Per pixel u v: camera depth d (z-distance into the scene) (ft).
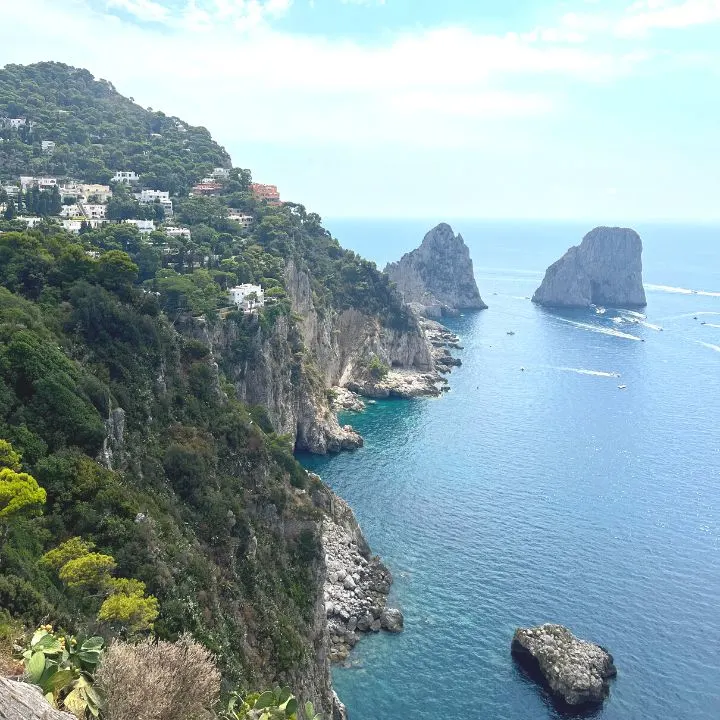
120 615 146.30
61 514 180.86
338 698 251.19
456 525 380.17
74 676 90.12
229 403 304.09
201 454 253.03
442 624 293.84
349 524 351.05
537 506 403.95
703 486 434.30
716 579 326.24
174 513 223.30
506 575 328.90
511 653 276.62
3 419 191.11
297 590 253.85
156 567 181.27
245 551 237.25
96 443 205.26
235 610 213.05
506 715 246.47
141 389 257.14
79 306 264.72
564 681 252.83
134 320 273.33
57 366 214.69
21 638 109.81
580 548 354.13
